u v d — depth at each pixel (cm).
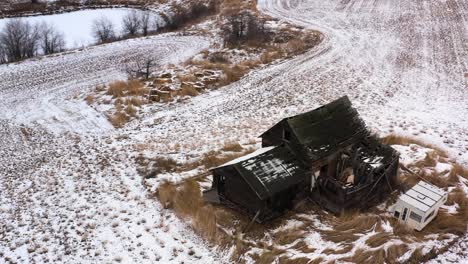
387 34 4675
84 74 4191
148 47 4953
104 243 1867
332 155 2030
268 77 3775
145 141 2773
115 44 5134
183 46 4897
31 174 2494
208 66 3959
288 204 1936
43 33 5388
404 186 2130
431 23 4894
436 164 2309
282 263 1672
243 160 1894
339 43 4478
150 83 3647
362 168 1984
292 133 1991
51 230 1969
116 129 2997
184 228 1939
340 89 3459
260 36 4697
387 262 1670
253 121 2988
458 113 2989
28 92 3784
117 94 3472
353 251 1708
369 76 3684
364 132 2192
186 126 2964
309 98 3328
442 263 1683
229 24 5191
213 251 1797
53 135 2983
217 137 2770
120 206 2114
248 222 1891
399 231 1816
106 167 2491
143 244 1855
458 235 1830
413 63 3919
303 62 4056
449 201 2016
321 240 1788
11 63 4584
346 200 1909
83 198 2200
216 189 2014
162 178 2316
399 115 2988
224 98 3412
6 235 1956
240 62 4128
